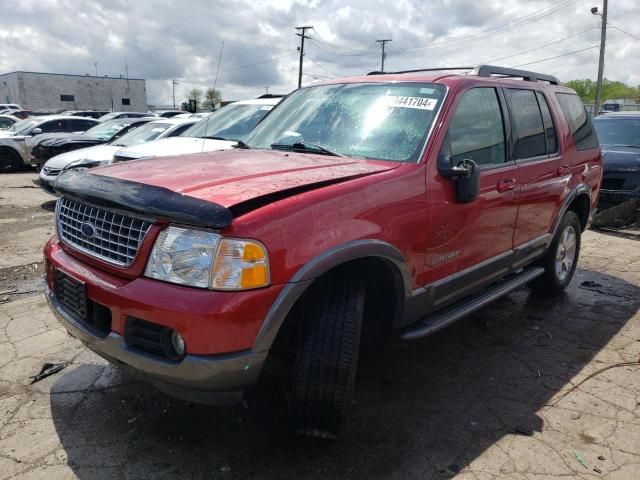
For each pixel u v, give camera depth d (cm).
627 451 288
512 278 441
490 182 369
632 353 410
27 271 590
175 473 267
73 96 6116
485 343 425
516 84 432
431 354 404
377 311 330
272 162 320
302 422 278
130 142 975
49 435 294
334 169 301
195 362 233
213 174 287
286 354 288
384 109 362
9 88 6006
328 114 385
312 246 252
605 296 539
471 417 320
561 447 292
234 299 232
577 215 544
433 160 323
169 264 240
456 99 352
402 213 298
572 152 496
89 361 378
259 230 237
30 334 418
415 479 265
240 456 280
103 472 266
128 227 257
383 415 321
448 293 350
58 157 963
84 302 269
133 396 334
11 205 999
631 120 987
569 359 399
